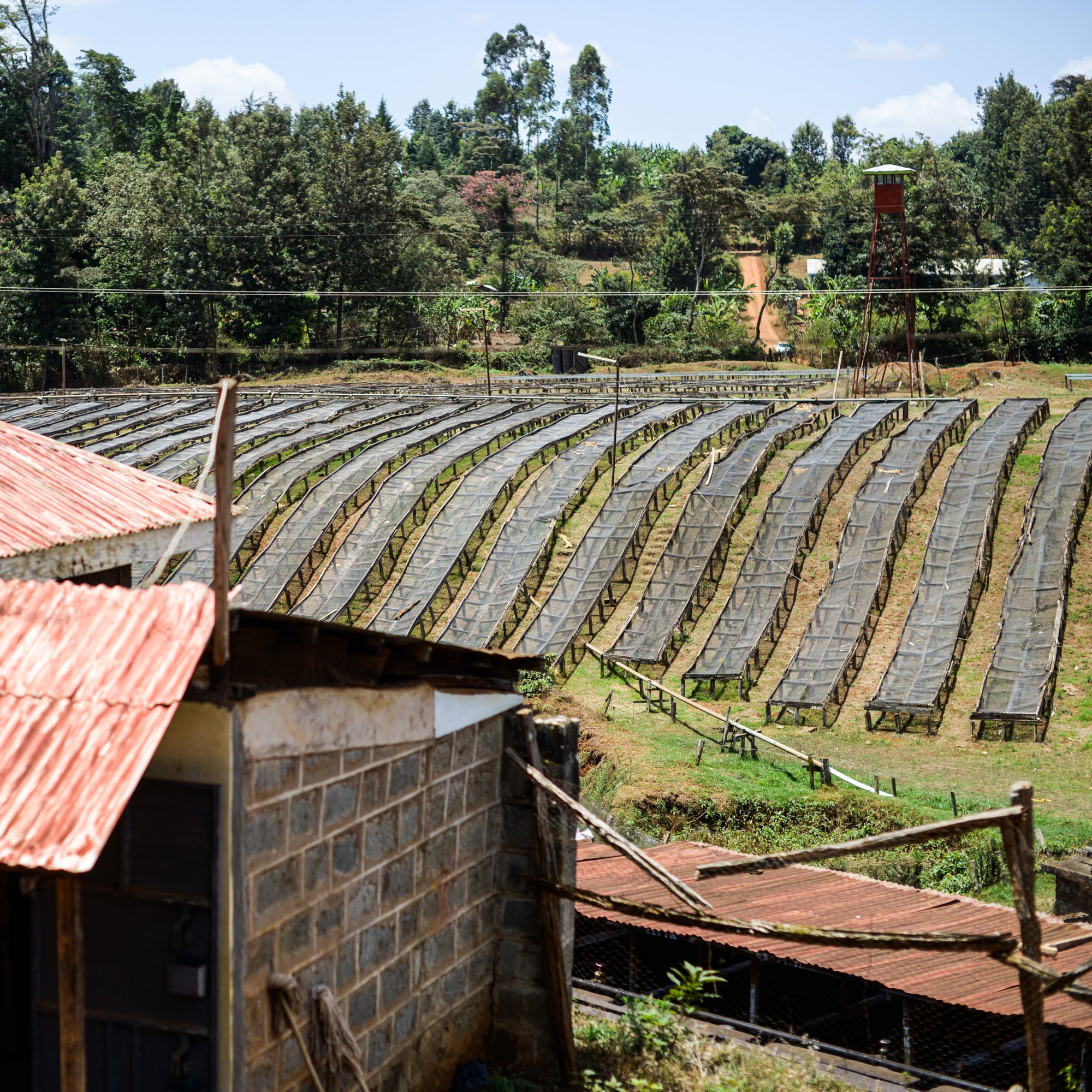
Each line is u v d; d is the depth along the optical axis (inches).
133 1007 362.0
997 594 1883.6
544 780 492.1
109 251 4830.2
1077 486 2079.2
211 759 352.5
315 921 398.0
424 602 2080.5
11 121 5895.7
